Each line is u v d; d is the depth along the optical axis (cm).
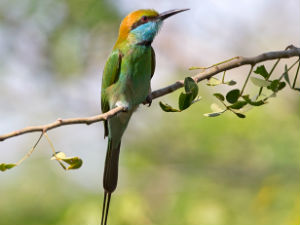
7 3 1362
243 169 1270
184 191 1238
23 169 1373
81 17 1348
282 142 1212
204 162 1308
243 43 1436
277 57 592
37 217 1237
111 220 1030
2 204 1261
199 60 1481
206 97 1313
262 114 1261
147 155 1366
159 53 1480
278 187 1119
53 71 1414
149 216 1098
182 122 1327
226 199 1202
